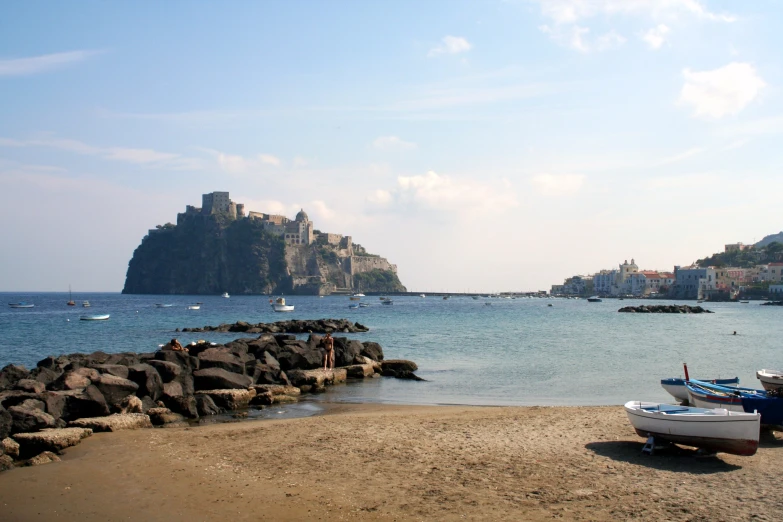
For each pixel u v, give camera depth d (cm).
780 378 2820
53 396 2333
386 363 4203
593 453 1852
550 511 1378
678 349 5809
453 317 13162
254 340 4609
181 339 7275
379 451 1886
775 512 1369
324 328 8375
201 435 2153
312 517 1362
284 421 2441
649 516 1348
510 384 3641
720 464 1734
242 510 1412
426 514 1366
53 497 1520
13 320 11294
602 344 6388
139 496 1517
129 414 2389
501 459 1788
